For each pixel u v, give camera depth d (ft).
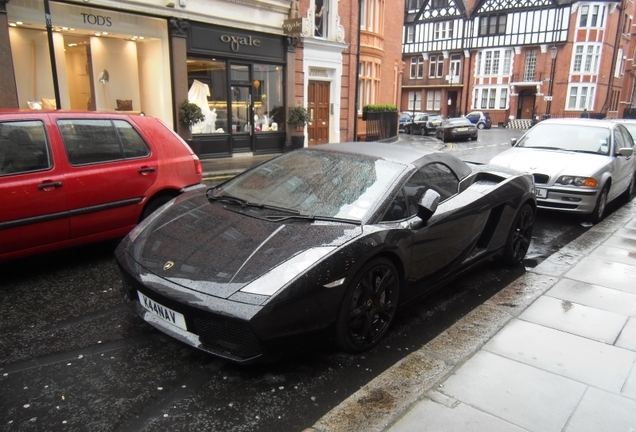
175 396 9.21
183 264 10.10
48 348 10.80
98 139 16.01
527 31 154.81
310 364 10.53
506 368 9.98
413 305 13.75
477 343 11.06
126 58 42.27
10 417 8.45
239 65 47.44
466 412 8.50
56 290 14.07
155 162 17.37
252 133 49.32
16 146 14.05
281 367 10.35
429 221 12.36
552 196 23.45
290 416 8.79
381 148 14.44
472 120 146.00
